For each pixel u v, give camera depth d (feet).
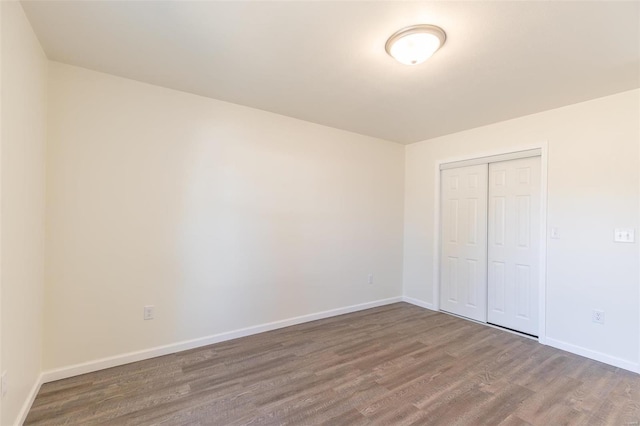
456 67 7.41
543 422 6.17
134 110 8.46
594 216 9.14
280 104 10.07
